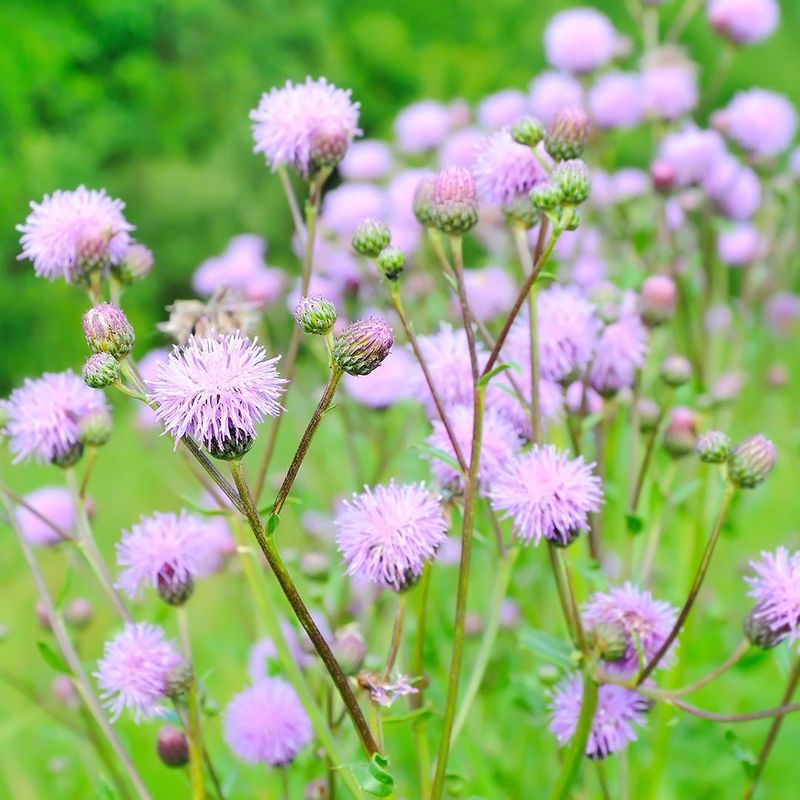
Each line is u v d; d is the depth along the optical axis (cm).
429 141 65
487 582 50
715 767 48
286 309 57
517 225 38
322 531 52
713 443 34
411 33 227
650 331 42
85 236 37
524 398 38
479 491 35
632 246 54
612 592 36
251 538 38
